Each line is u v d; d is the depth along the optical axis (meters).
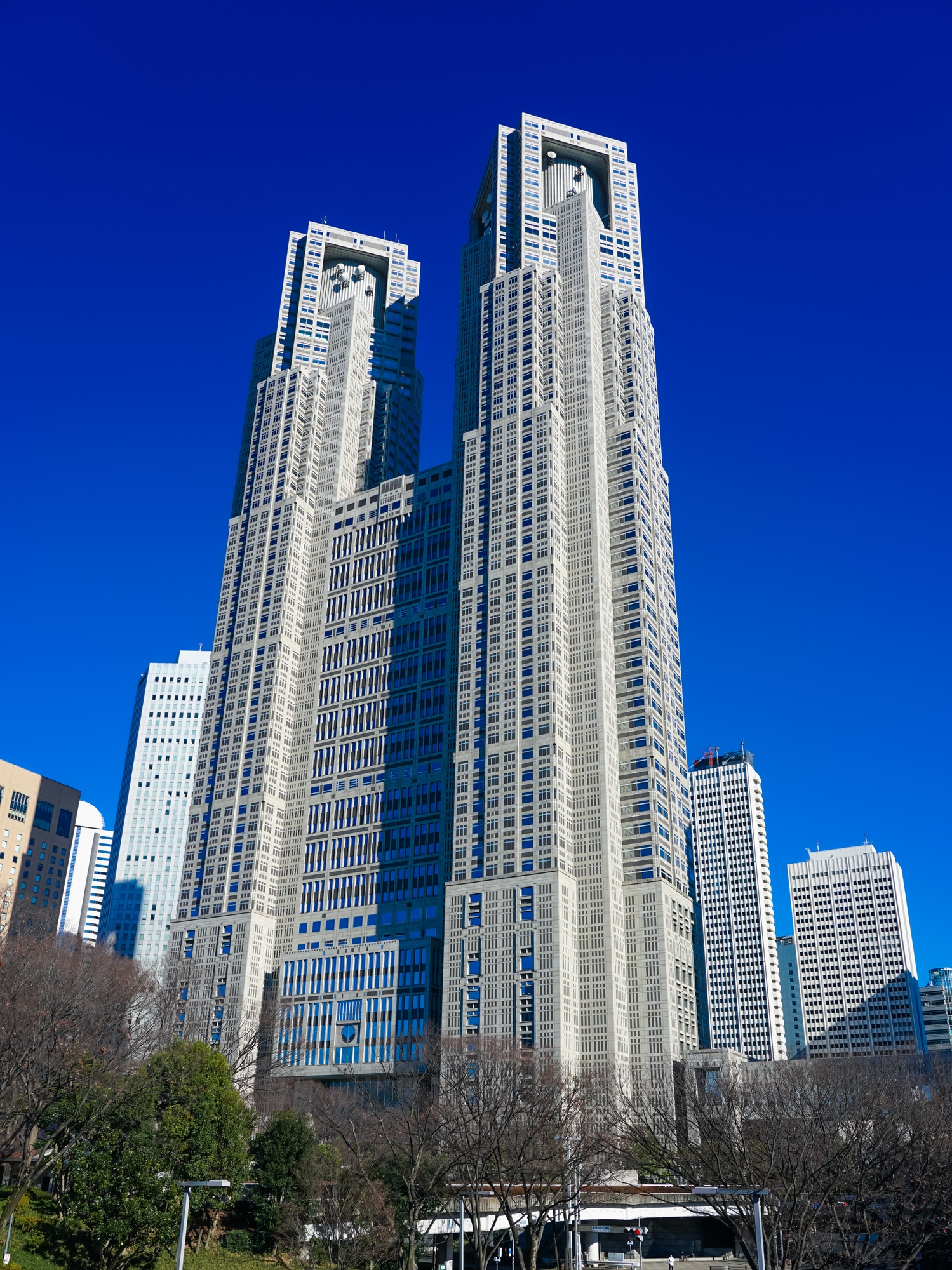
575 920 177.50
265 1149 105.25
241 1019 196.12
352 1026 192.38
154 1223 81.88
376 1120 114.38
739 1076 145.50
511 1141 104.12
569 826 183.88
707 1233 141.25
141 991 129.50
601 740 187.62
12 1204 80.19
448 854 197.25
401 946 194.12
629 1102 127.56
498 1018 171.38
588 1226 136.12
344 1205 96.44
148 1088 94.44
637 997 173.88
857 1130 91.00
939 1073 133.62
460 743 196.62
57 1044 88.12
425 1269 114.06
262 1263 98.12
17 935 117.81
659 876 181.12
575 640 198.12
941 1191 88.88
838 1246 90.69
